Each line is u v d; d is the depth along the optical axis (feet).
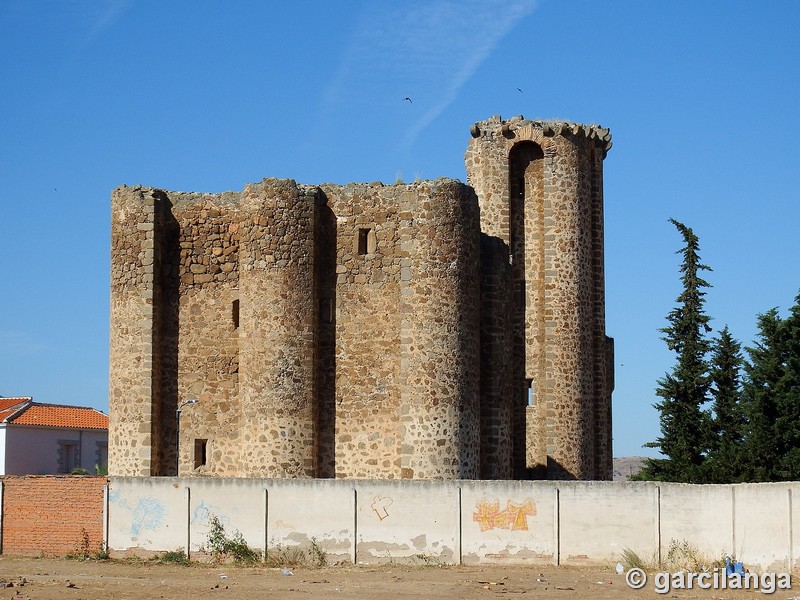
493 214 155.63
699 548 112.78
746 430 173.17
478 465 135.95
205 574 113.39
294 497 120.47
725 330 191.11
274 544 120.47
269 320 135.03
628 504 115.03
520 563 116.26
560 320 152.46
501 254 143.74
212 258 141.69
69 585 106.83
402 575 111.75
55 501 125.59
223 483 122.01
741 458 171.12
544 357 152.46
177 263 142.20
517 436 151.53
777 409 172.35
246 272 137.18
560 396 151.02
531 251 155.94
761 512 107.65
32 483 126.11
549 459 149.79
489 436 139.44
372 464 135.03
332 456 136.36
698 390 188.44
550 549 115.96
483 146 156.87
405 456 132.67
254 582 108.17
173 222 142.82
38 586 106.73
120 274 141.28
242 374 136.67
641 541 114.52
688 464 182.80
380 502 119.03
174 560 120.98
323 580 109.09
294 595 100.94
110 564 120.16
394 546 118.52
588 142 158.61
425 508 118.32
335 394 136.98
